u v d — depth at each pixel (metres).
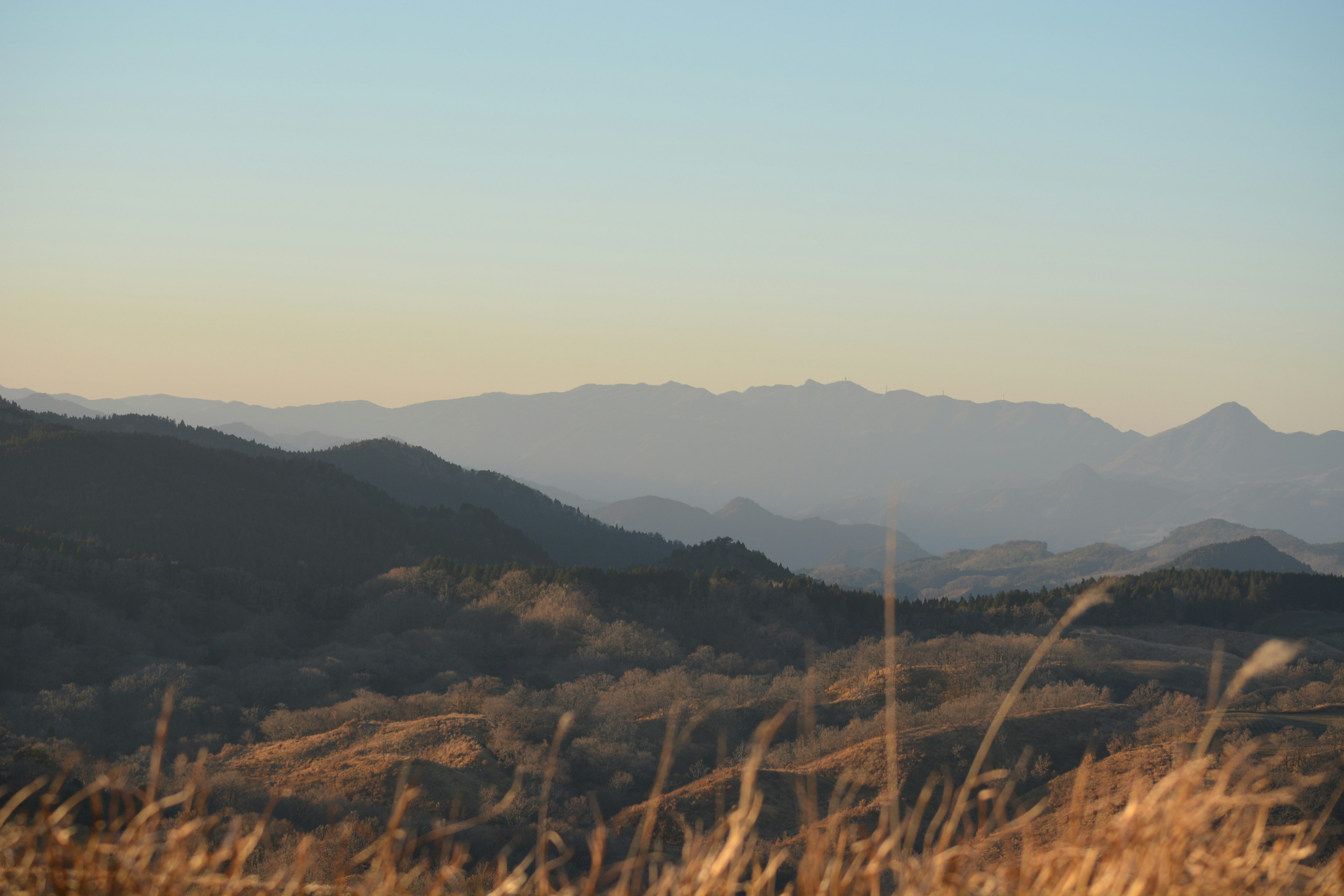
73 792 37.44
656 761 65.44
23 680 94.94
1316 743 48.44
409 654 116.31
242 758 65.50
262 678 98.88
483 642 124.44
